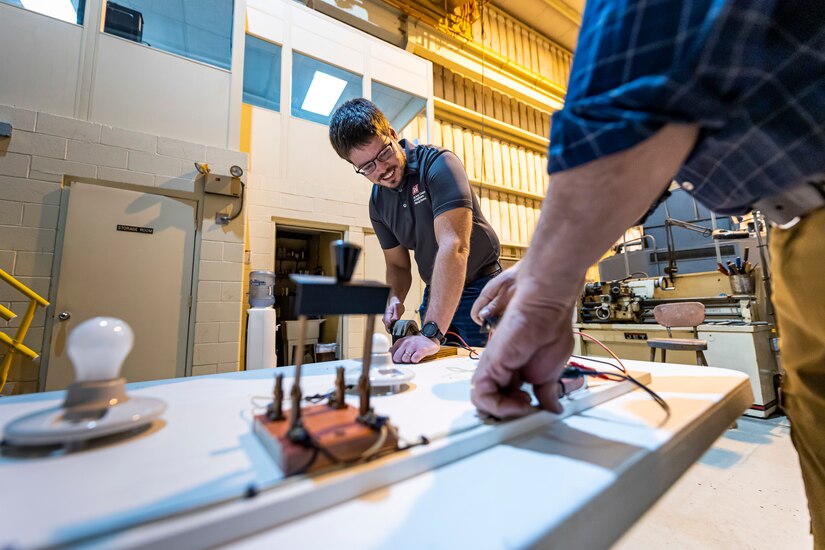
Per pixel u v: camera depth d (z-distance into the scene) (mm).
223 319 2092
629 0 260
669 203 3029
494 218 3934
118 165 1894
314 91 3049
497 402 324
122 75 1947
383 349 503
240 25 2303
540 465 258
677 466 301
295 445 227
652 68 243
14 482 205
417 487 228
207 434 293
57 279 1704
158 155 1997
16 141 1671
